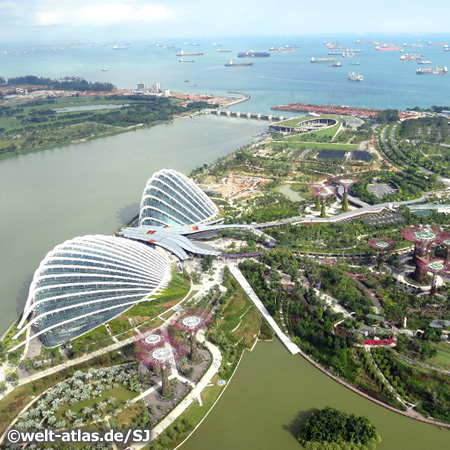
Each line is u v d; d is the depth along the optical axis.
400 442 191.00
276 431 198.00
